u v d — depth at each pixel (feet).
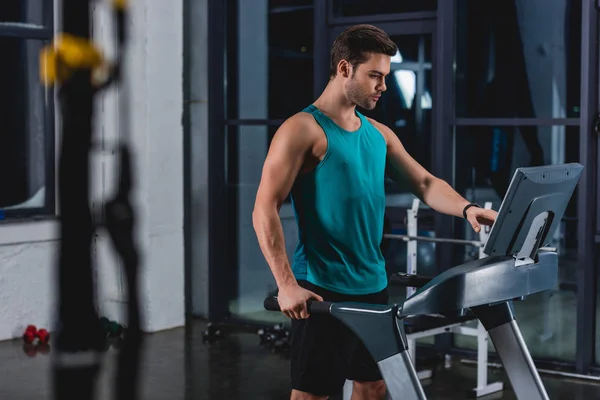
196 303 19.21
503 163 15.52
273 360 15.71
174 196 18.20
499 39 15.42
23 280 17.21
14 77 17.33
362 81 7.36
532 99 15.21
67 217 2.83
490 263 6.23
